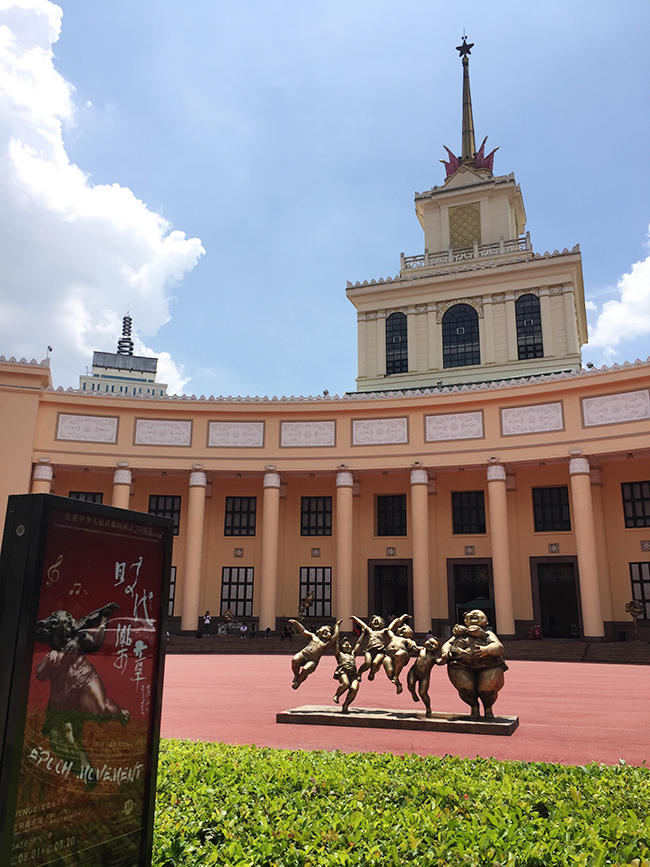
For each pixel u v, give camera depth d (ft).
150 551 14.96
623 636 114.11
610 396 112.47
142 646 14.52
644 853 15.03
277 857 15.61
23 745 11.66
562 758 30.09
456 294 159.22
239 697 52.26
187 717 41.78
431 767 23.63
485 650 37.42
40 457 122.83
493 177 174.40
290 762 24.21
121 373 369.09
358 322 166.30
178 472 130.21
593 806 18.60
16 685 11.71
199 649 112.78
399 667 39.42
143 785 14.30
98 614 13.48
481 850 15.39
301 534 135.74
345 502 125.39
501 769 23.24
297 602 132.57
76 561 13.06
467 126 192.75
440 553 129.39
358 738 34.63
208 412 130.21
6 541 12.51
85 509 13.23
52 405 125.90
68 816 12.48
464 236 173.47
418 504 122.01
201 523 126.41
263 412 130.11
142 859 14.03
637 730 37.73
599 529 119.24
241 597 133.80
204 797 19.47
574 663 93.86
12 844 11.30
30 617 11.96
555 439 115.34
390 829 16.98
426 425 124.88
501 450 119.03
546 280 152.15
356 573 132.46
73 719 12.73
